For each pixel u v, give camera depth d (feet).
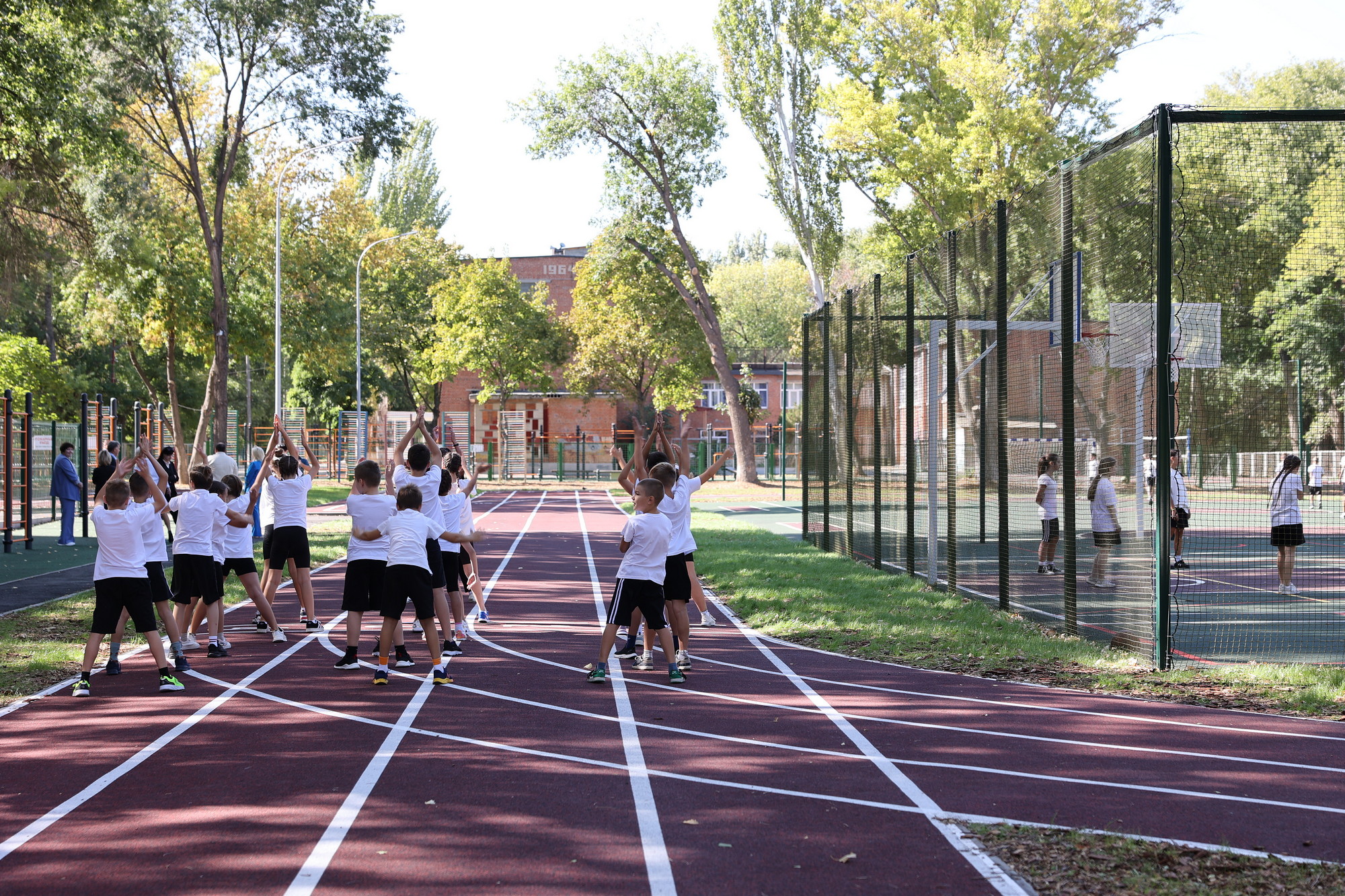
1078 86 113.29
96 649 28.40
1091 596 43.75
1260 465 97.60
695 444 201.57
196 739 23.45
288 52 104.32
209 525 33.71
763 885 15.16
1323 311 83.71
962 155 111.65
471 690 28.73
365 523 31.40
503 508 117.70
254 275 132.57
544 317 187.11
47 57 61.16
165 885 15.24
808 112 130.00
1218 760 21.80
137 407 76.59
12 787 19.95
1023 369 50.47
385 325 188.75
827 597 45.55
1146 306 36.65
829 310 66.64
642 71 140.15
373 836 17.24
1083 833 17.04
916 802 18.98
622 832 17.42
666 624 31.04
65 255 85.66
